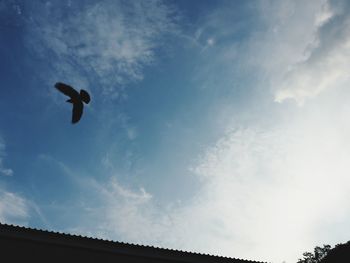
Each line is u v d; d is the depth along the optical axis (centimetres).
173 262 1255
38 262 1069
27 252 1072
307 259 3148
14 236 1075
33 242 1098
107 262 1163
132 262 1198
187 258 1273
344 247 1558
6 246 1056
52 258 1095
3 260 1029
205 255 1295
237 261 1334
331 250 1620
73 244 1140
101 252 1174
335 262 1588
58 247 1124
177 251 1262
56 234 1119
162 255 1245
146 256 1223
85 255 1147
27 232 1091
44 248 1103
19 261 1045
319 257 3070
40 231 1105
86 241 1157
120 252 1191
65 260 1110
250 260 1342
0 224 1066
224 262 1320
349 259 1523
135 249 1214
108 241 1180
